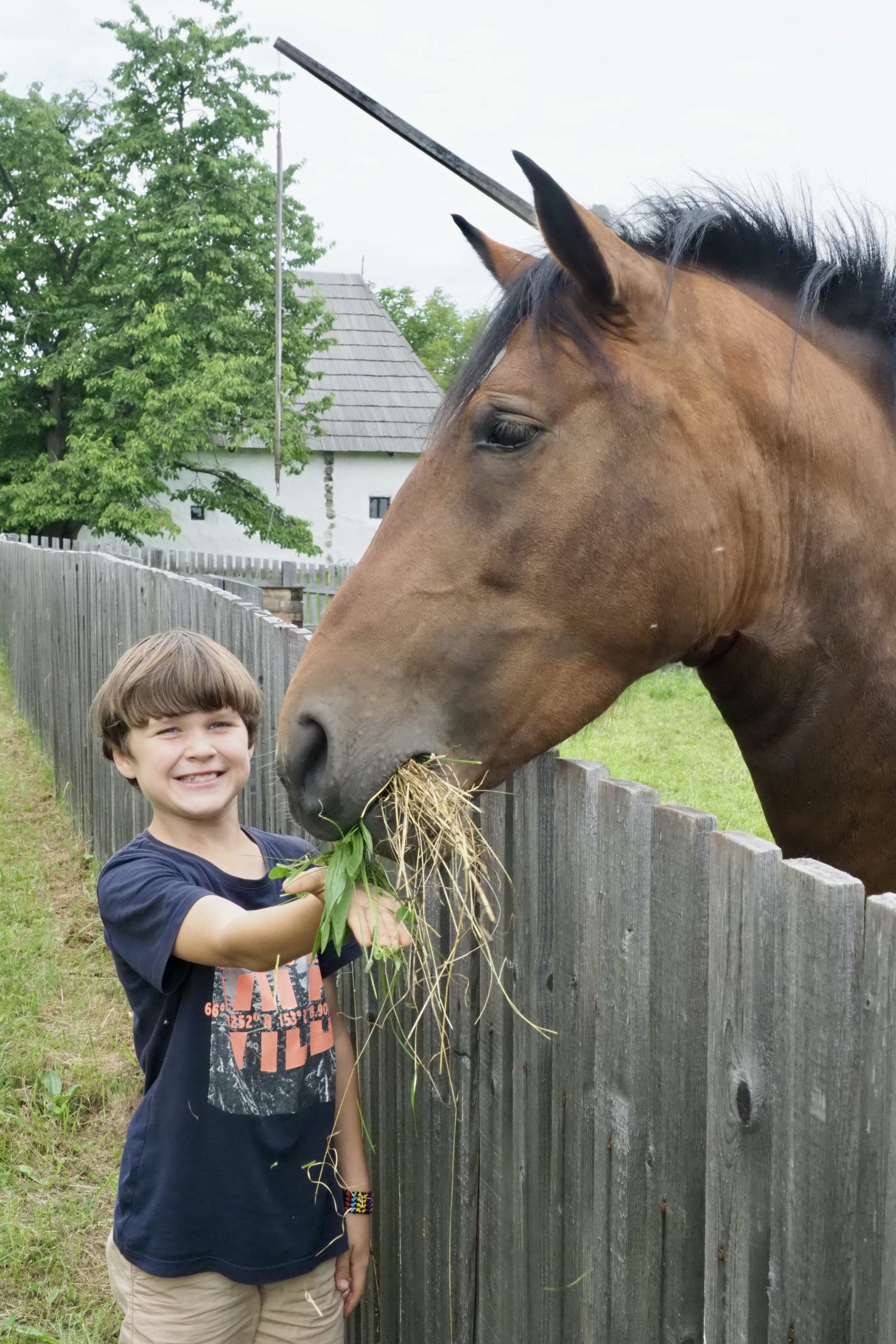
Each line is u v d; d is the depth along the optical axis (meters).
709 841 1.37
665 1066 1.44
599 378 1.76
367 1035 2.56
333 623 1.82
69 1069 3.87
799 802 2.17
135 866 1.87
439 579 1.78
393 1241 2.45
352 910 1.53
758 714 2.12
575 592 1.79
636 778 6.57
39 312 24.39
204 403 20.80
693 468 1.82
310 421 24.59
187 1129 1.88
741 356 1.90
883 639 2.02
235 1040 1.89
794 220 2.19
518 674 1.79
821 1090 1.15
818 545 1.97
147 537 26.38
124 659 1.91
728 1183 1.31
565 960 1.68
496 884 1.93
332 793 1.70
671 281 1.81
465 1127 2.05
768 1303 1.27
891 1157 1.08
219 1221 1.87
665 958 1.44
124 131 22.81
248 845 2.07
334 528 27.62
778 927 1.23
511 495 1.77
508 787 1.88
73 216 23.78
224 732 1.92
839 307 2.19
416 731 1.73
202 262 22.33
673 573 1.82
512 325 1.85
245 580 15.83
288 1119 1.91
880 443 2.06
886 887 2.12
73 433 23.95
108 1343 2.68
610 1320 1.60
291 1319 1.97
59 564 7.23
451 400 1.86
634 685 2.23
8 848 6.29
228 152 22.75
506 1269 1.93
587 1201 1.66
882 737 2.04
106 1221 3.11
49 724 7.99
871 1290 1.12
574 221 1.69
